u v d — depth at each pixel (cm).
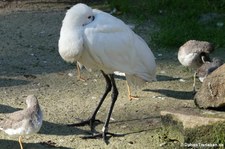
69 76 1067
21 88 1003
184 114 801
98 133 837
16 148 790
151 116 896
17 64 1120
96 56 809
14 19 1413
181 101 955
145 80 875
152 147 799
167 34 1261
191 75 1081
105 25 811
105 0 1592
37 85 1020
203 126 778
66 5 1552
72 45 791
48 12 1480
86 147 799
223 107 818
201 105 830
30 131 753
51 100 952
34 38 1276
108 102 948
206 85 831
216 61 999
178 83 1040
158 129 851
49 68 1106
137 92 992
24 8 1513
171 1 1497
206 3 1485
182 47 1042
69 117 888
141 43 862
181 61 1044
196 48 1020
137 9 1482
